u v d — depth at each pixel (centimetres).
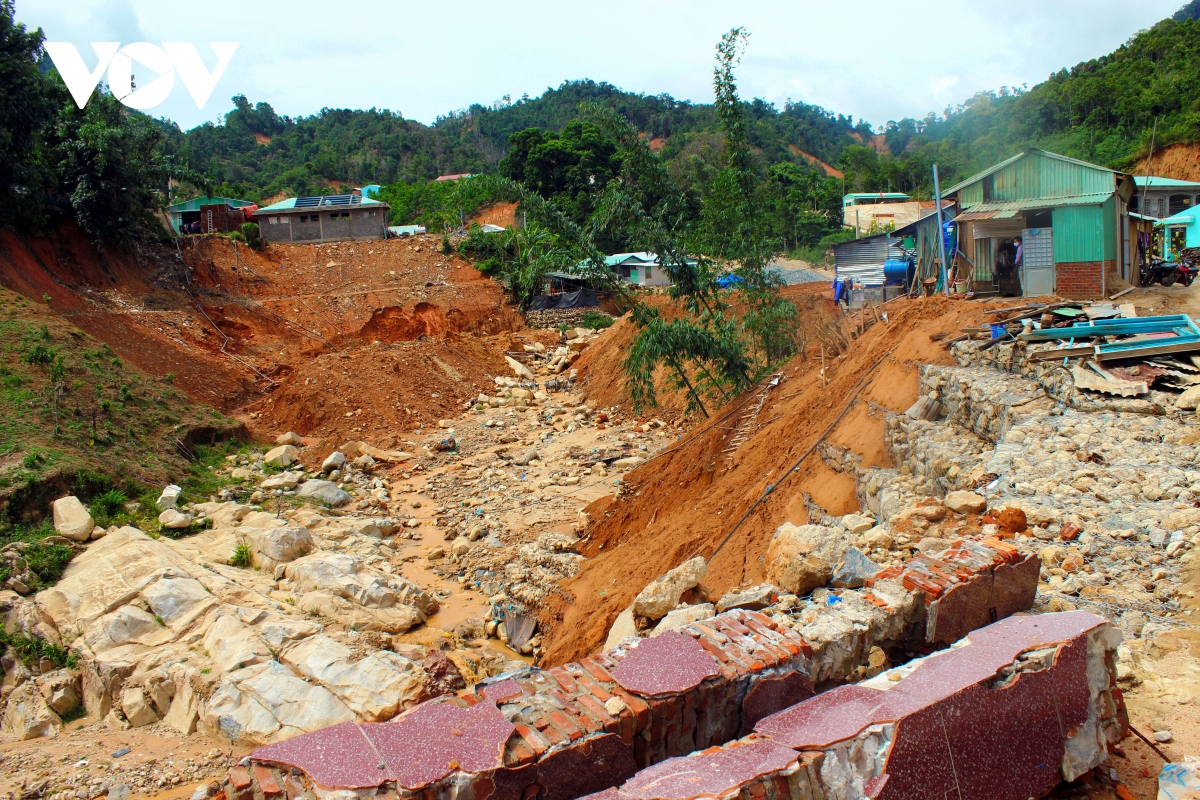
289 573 1555
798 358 2094
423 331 4088
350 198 5047
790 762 407
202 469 2198
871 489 1241
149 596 1334
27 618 1324
